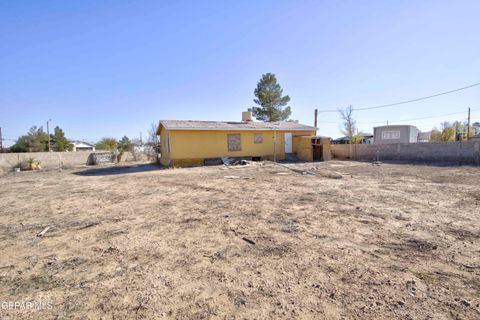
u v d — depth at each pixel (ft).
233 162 61.26
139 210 19.56
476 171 37.68
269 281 9.06
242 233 13.96
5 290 8.91
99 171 54.95
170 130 55.57
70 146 143.54
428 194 22.58
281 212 17.93
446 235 12.94
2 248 12.76
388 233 13.41
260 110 110.22
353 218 16.14
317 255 11.03
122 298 8.25
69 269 10.37
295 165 53.42
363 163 56.70
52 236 14.34
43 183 37.37
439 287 8.45
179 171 47.19
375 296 8.02
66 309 7.76
